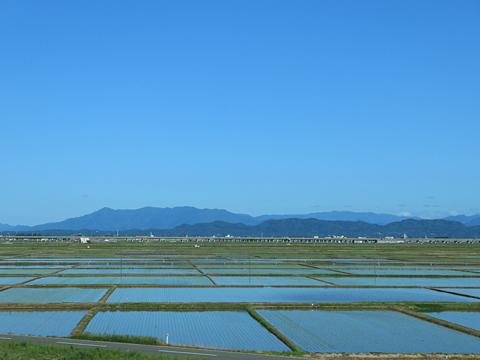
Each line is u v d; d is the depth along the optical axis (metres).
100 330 41.28
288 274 86.12
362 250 186.50
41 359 27.94
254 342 38.19
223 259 122.31
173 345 35.25
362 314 50.78
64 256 126.56
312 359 32.56
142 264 102.06
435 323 46.62
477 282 78.75
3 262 104.06
